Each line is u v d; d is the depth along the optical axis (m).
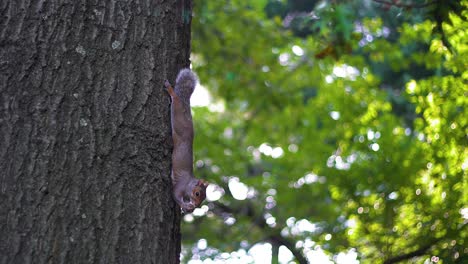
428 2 6.81
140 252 3.68
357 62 12.02
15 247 3.42
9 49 3.71
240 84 12.89
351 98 11.96
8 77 3.67
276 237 12.97
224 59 12.45
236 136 15.67
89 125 3.73
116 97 3.86
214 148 14.12
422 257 9.27
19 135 3.59
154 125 3.96
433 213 9.28
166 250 3.83
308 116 13.22
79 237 3.54
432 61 9.85
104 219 3.62
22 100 3.65
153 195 3.83
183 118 4.56
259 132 14.44
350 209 10.32
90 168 3.66
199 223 14.30
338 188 10.70
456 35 8.68
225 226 14.29
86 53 3.84
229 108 15.12
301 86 13.52
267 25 12.47
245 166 14.77
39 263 3.43
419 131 10.07
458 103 9.31
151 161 3.88
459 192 9.27
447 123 9.31
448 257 8.62
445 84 9.26
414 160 10.21
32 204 3.50
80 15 3.89
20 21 3.76
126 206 3.71
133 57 3.99
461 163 9.34
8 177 3.52
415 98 9.59
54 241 3.48
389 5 6.93
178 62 4.24
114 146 3.77
